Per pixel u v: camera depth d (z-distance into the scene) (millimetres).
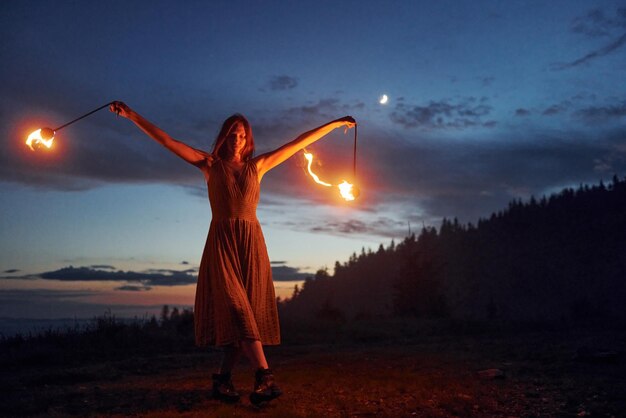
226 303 4211
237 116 4621
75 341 9875
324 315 24188
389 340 13930
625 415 4305
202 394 5074
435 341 12938
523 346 10234
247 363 8430
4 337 9688
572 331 15758
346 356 8914
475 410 4551
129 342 10242
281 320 16578
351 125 4684
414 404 4660
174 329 11898
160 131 4391
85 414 4320
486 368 7098
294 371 6719
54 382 6512
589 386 5633
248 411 4168
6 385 6133
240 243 4406
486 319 21266
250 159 4617
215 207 4480
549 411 4512
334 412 4395
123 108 4277
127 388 5652
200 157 4535
